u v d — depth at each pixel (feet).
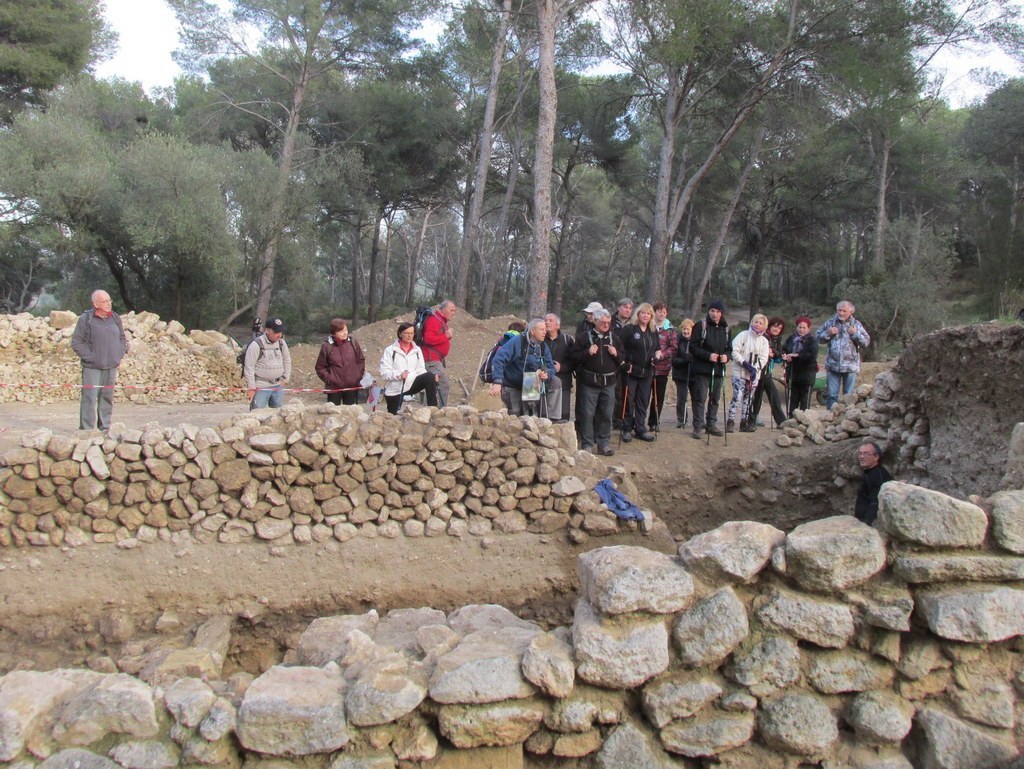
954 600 9.71
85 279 83.97
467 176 109.19
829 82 63.77
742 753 9.80
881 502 10.35
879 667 9.98
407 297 176.76
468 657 9.78
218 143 91.91
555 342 28.84
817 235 126.72
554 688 9.52
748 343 32.01
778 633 9.95
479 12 80.02
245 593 19.25
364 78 96.27
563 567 20.59
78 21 82.94
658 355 32.71
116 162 67.92
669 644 9.98
